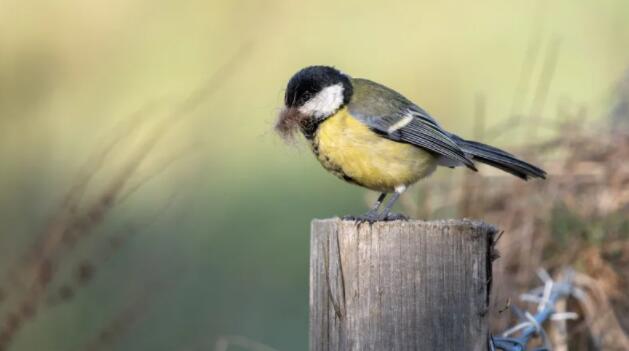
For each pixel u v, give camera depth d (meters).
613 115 9.38
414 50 18.73
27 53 14.89
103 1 16.14
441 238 4.91
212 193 14.44
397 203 9.39
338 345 5.06
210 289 11.48
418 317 4.92
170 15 16.92
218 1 17.20
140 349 10.28
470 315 4.89
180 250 11.91
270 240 12.91
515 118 9.98
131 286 10.45
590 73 16.27
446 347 4.90
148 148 10.48
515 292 7.61
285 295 11.62
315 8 18.70
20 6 14.99
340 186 14.88
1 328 7.68
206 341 10.54
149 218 12.41
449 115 17.58
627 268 7.56
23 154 13.91
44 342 9.84
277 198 14.33
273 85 17.25
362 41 18.72
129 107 15.30
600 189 7.91
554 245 7.77
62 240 7.67
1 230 11.28
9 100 14.38
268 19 18.03
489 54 18.28
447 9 19.48
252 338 10.95
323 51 18.34
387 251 4.97
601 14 16.98
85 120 14.87
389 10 19.33
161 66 16.25
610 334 7.30
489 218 8.11
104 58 15.83
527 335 6.33
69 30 15.35
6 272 9.00
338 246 5.07
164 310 10.79
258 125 16.14
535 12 17.88
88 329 9.93
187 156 14.31
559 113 11.66
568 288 6.93
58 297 8.00
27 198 12.39
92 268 8.15
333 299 5.09
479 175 8.23
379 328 4.96
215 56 16.78
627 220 7.68
